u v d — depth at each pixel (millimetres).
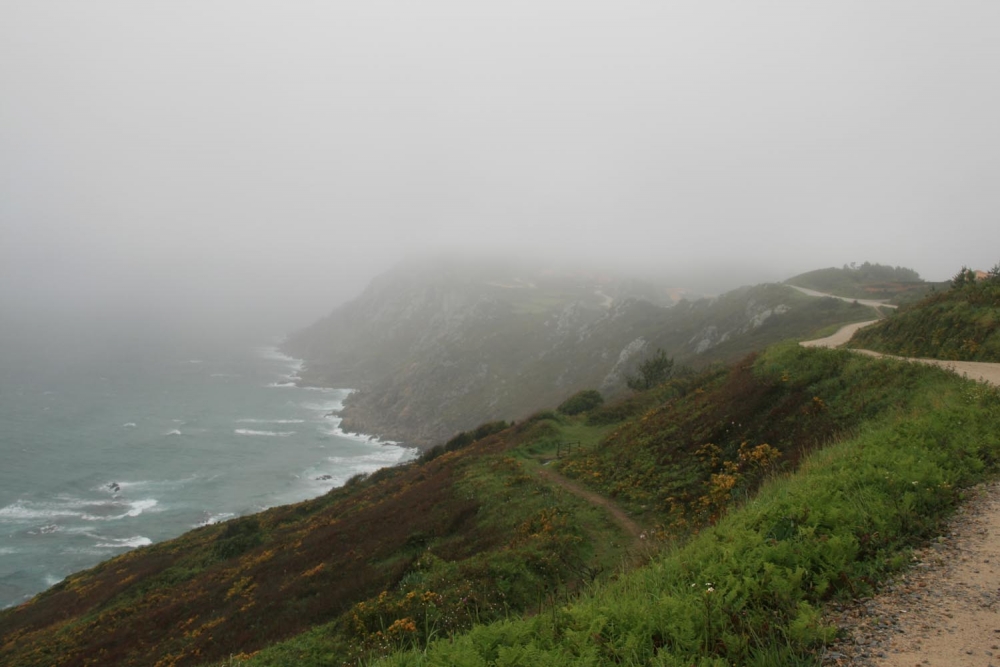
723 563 6109
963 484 8367
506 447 37438
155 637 21859
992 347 20828
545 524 18188
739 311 88750
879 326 31703
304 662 12328
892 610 5082
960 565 5828
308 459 98125
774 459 17016
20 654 25250
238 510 71875
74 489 78562
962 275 30047
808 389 20547
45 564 55875
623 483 22109
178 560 36219
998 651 4215
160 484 81688
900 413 14625
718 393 25406
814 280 96000
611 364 115438
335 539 26734
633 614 5230
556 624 5559
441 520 23344
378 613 13672
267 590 22562
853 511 7000
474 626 5875
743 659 4496
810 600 5414
